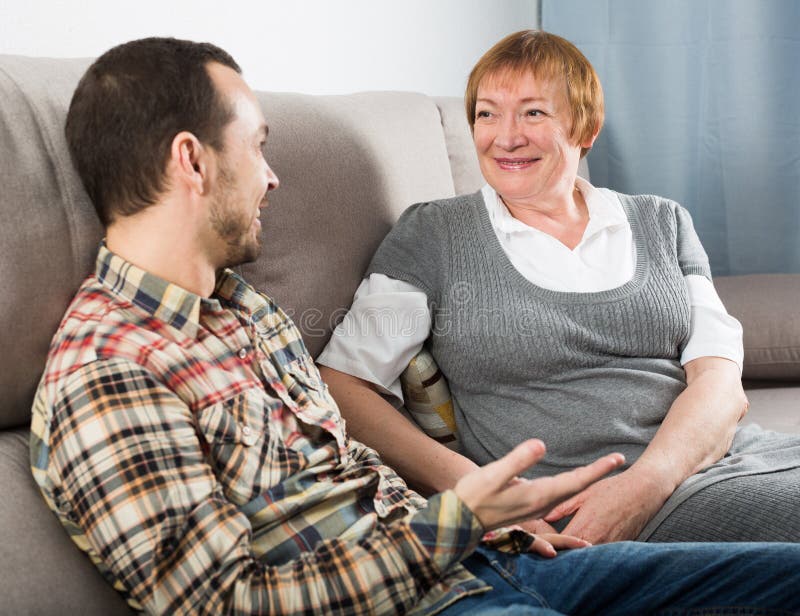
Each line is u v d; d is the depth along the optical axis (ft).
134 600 2.98
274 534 3.12
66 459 2.78
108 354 2.92
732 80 7.84
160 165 3.12
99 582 2.97
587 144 4.89
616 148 8.18
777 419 5.62
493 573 3.32
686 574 3.26
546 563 3.44
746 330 6.29
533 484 2.98
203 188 3.19
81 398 2.81
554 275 4.65
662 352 4.79
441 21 7.29
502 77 4.66
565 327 4.51
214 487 2.86
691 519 4.13
